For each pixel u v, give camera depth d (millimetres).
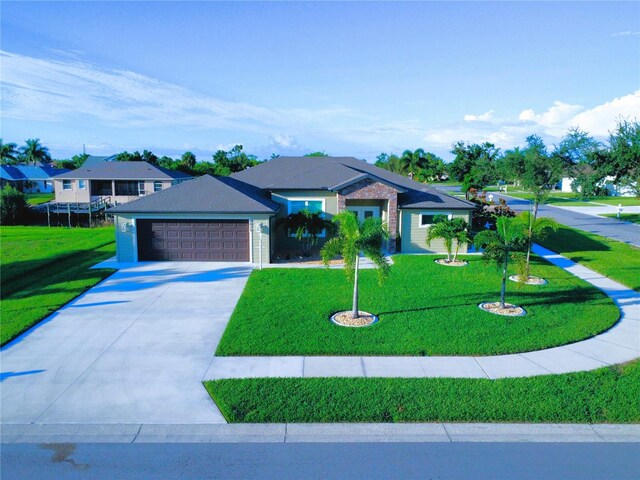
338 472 6934
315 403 8742
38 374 10062
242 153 69812
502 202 28484
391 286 16844
